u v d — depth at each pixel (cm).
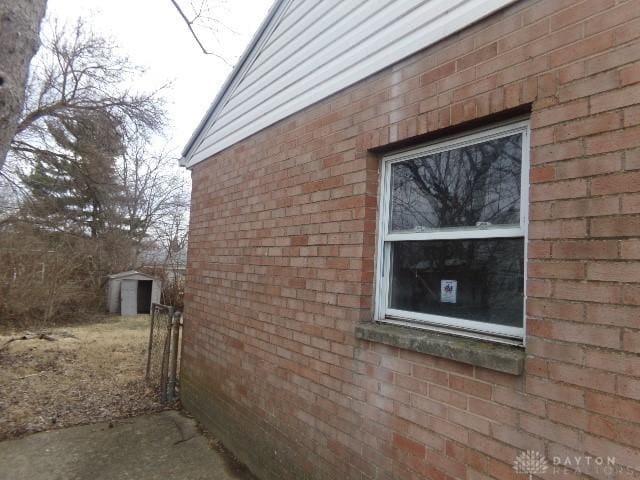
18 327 1229
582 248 169
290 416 341
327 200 319
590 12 175
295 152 361
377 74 284
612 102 165
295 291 347
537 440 179
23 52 221
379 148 282
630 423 151
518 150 213
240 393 415
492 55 212
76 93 1285
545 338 179
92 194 1538
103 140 1326
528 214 195
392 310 277
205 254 519
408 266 271
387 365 257
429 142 259
